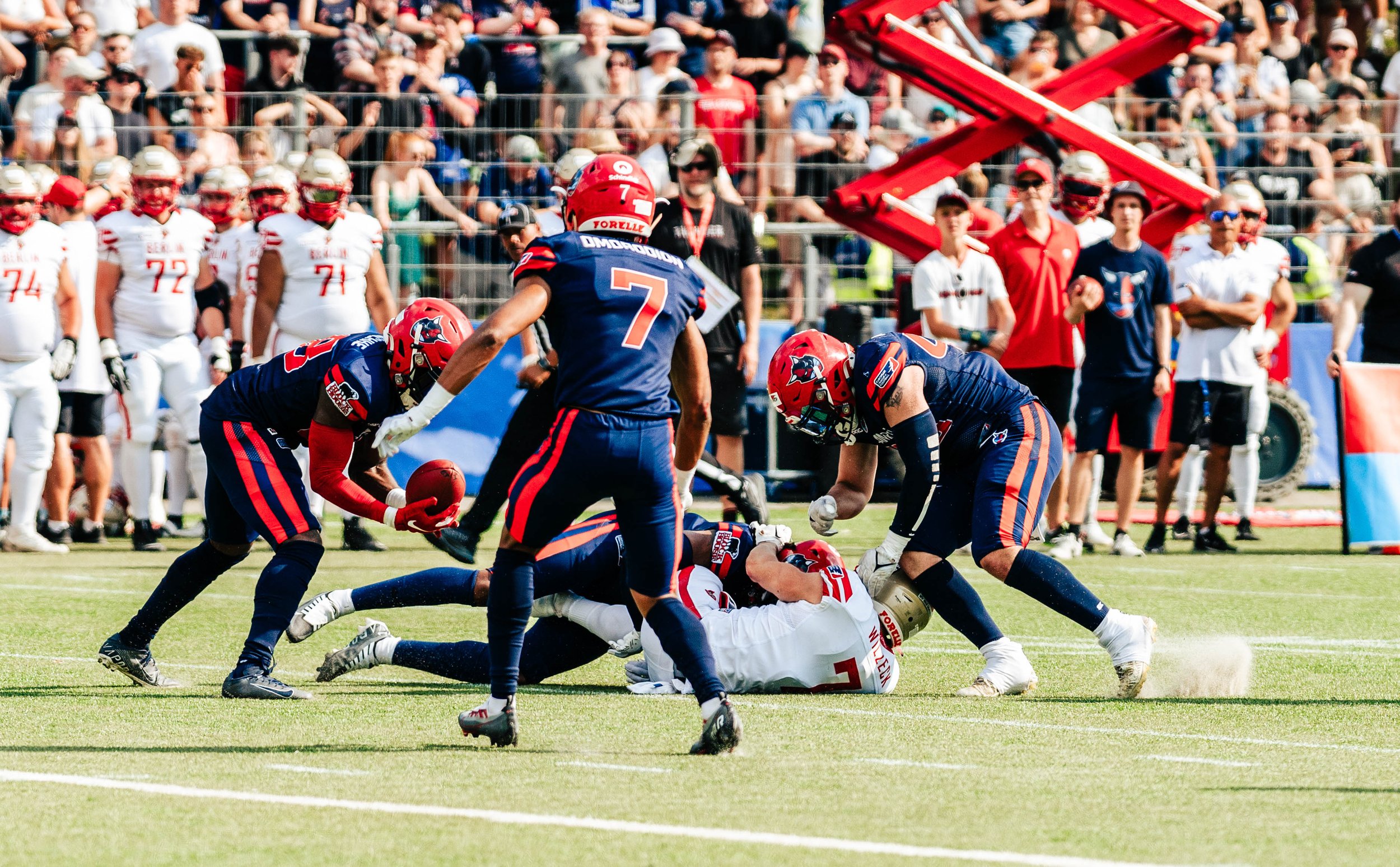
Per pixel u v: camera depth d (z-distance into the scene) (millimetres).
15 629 27906
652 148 47750
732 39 54469
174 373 42156
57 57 50375
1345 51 61062
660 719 19984
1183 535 44906
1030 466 22359
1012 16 58750
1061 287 39875
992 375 22688
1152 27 45750
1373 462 42312
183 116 48719
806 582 22156
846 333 47781
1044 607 32188
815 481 51438
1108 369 40031
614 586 22719
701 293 18438
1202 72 55906
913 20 56531
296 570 21688
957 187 48375
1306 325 52406
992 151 46031
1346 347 42438
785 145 49625
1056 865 12891
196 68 50625
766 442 51156
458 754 17609
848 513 22844
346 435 20906
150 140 48000
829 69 52625
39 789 15703
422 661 22609
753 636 22016
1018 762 17250
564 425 17375
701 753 17578
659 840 13695
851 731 19141
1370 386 42406
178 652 25875
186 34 53250
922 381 21797
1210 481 42125
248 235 41000
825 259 50281
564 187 37188
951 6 51281
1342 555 41719
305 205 39656
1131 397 40219
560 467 17359
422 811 14766
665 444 17641
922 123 54281
